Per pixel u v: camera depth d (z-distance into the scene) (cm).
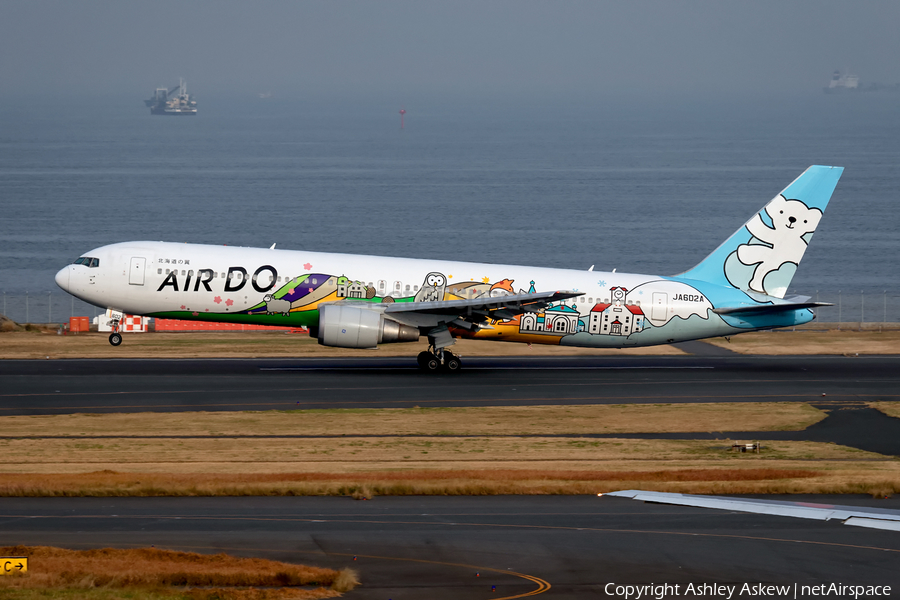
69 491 12706
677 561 10356
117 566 9906
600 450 16625
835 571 10075
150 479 13350
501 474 14038
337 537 11094
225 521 11656
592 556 10506
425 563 10256
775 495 13125
